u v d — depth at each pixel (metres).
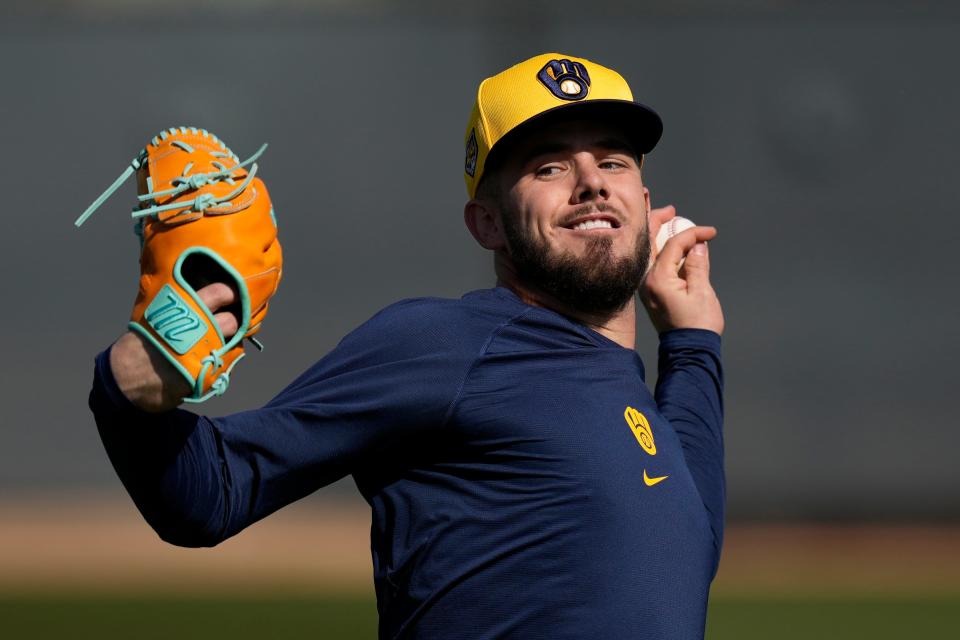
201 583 26.88
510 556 6.74
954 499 35.16
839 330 35.72
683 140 36.12
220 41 35.91
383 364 6.78
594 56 36.19
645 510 6.90
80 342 35.59
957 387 35.53
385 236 36.09
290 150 35.97
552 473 6.77
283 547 31.33
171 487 6.00
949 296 35.72
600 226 7.54
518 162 7.64
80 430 35.50
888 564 29.53
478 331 6.96
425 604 6.85
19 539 31.67
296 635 21.28
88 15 35.53
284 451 6.59
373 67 36.12
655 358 33.69
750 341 35.66
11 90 35.41
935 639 21.20
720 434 8.39
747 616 23.38
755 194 36.03
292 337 35.69
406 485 6.98
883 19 36.03
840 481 35.22
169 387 5.68
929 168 35.91
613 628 6.67
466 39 36.22
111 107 35.66
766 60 36.16
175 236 5.86
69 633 21.42
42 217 35.50
